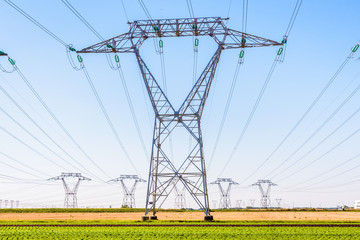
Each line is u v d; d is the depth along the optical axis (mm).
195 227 36500
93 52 41500
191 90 43500
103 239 26328
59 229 34469
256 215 76812
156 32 40844
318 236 28484
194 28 40438
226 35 40250
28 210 100875
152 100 44750
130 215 78188
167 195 45969
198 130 44469
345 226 38188
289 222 46062
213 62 41875
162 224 40062
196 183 44531
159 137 45469
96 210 102875
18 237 27938
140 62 42781
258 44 39438
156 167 45688
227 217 67250
